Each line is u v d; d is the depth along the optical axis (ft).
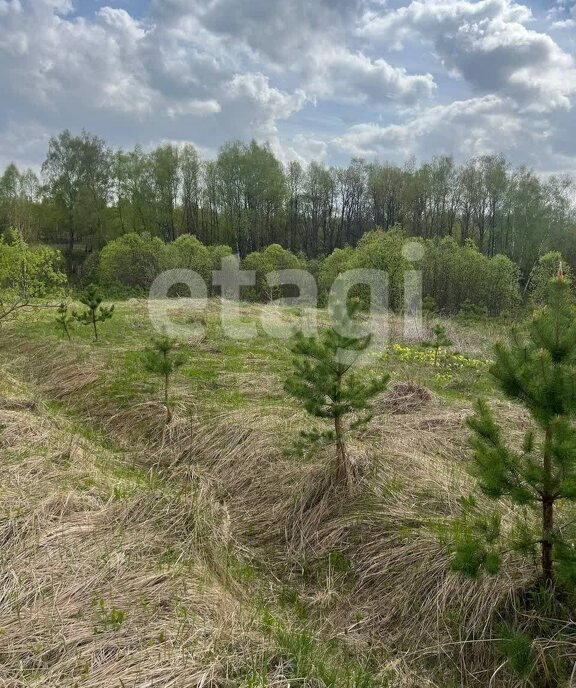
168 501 14.88
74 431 20.99
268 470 17.57
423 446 18.62
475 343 40.34
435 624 10.80
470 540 10.30
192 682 8.22
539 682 9.20
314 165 149.28
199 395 24.34
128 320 45.24
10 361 32.22
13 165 135.95
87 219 132.05
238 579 12.52
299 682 8.63
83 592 10.43
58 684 8.10
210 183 138.51
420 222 141.79
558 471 10.18
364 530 13.96
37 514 13.12
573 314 10.28
